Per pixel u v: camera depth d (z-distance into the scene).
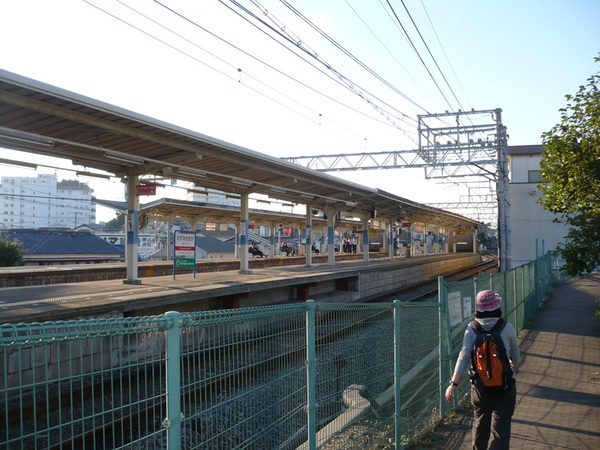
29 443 5.10
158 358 2.99
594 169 9.70
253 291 17.73
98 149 12.61
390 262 35.72
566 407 7.41
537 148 34.38
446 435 6.40
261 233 78.00
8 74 8.83
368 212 34.59
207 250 51.75
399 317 5.95
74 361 6.61
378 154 30.16
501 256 25.22
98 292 13.33
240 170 18.36
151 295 12.62
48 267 23.00
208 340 3.32
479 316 4.71
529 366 9.98
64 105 10.29
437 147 27.48
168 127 12.40
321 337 4.70
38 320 9.40
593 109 9.80
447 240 69.94
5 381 2.21
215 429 3.30
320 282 22.59
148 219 29.80
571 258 10.77
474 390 4.64
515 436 6.23
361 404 5.09
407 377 6.16
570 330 13.92
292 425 4.10
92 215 122.19
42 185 115.94
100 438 5.34
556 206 10.77
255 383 3.71
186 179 18.39
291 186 23.42
